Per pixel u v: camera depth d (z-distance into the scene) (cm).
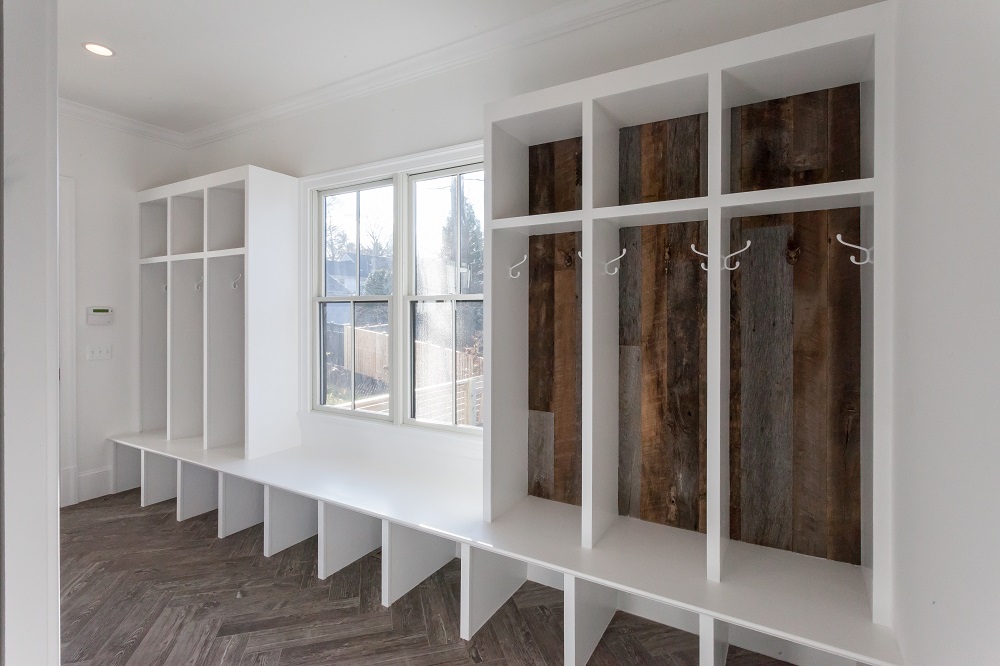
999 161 90
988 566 93
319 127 374
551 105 233
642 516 256
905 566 153
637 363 257
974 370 101
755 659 228
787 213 221
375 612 260
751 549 225
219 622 251
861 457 206
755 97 220
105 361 419
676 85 209
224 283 389
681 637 242
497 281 256
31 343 51
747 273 229
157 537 344
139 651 229
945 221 118
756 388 229
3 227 49
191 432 420
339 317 373
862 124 203
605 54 266
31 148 51
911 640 145
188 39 301
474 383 312
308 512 346
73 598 271
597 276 230
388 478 315
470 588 238
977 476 99
